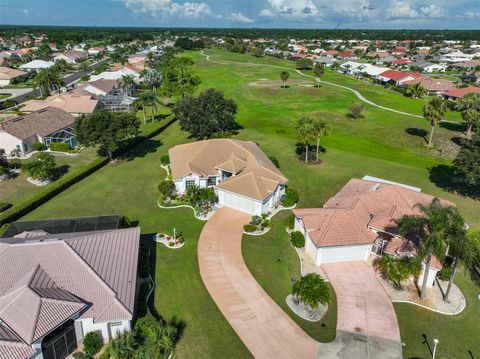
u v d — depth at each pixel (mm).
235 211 48594
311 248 39844
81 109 91438
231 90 131625
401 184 55188
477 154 49906
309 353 28609
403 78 145625
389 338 30000
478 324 31406
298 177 59438
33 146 72312
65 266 29625
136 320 30469
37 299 26172
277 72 172875
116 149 65812
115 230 36281
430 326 31156
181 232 44062
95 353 27703
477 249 30734
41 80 115125
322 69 144750
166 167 63469
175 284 35625
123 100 102812
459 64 191750
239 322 31344
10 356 23906
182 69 115812
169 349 28203
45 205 50688
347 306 33219
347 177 59375
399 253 36156
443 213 30750
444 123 94188
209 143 58719
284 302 33656
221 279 36344
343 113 101438
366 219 40688
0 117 91688
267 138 78500
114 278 30406
